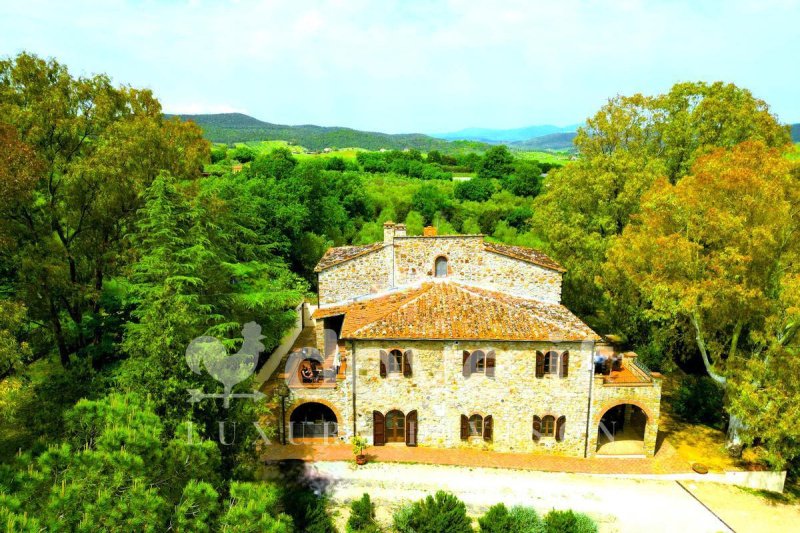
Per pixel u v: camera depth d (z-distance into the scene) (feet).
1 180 76.89
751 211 89.25
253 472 72.43
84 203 103.91
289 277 151.12
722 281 89.81
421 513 77.10
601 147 161.68
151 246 90.02
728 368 97.25
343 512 83.10
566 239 144.25
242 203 145.28
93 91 109.40
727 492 90.27
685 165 145.89
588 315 168.55
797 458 103.04
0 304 74.23
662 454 100.07
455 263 112.98
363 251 113.80
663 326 122.42
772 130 139.54
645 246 102.73
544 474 91.76
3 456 65.57
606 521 81.46
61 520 39.17
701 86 150.20
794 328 92.07
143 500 42.78
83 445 50.52
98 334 105.60
